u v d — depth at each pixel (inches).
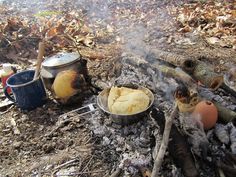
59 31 43.0
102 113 24.1
